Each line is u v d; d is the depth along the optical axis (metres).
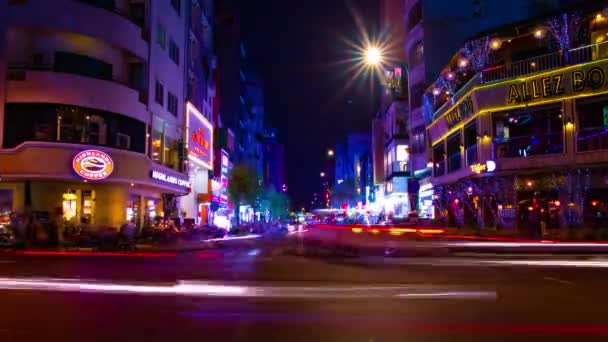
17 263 17.98
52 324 8.01
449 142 45.88
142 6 36.19
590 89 29.38
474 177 36.09
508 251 23.39
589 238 27.62
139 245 28.73
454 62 41.19
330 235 40.69
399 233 43.81
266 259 20.42
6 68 28.62
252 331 7.58
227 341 6.98
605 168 29.28
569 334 7.38
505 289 11.64
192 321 8.26
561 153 30.92
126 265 17.44
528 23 32.19
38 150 28.12
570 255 21.70
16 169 27.97
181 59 44.00
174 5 42.22
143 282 12.48
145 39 35.81
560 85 30.55
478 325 7.96
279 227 86.00
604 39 30.91
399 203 70.12
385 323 8.12
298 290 11.39
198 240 33.12
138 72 35.38
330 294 10.89
